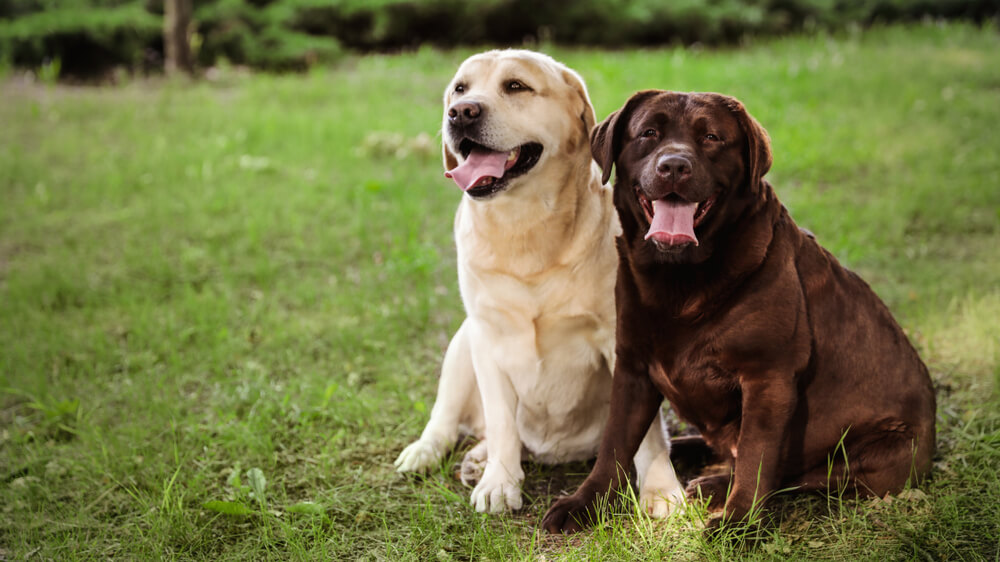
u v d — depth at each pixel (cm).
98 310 560
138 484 356
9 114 1153
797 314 288
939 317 471
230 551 304
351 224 716
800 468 312
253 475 344
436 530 309
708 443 328
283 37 1569
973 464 330
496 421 338
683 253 286
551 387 342
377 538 310
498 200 319
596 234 327
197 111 1145
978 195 711
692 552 284
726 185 286
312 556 293
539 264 323
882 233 642
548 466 366
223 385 452
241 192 803
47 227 739
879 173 798
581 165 331
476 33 1636
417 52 1611
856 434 305
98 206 790
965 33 1527
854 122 956
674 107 294
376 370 470
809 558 275
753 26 1603
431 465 361
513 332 334
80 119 1132
